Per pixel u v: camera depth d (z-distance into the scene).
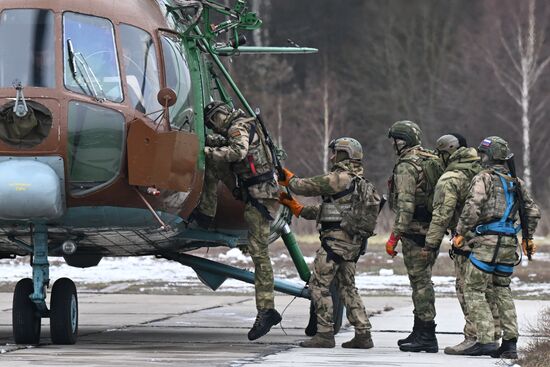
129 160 29.33
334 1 174.75
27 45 29.70
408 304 49.00
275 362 28.31
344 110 162.75
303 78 172.00
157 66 31.31
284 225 36.94
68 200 29.20
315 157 158.12
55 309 32.06
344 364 28.16
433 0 166.88
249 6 171.00
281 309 47.75
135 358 28.86
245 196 32.41
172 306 48.59
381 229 105.44
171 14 33.88
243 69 163.62
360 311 32.56
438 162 32.16
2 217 28.56
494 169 31.08
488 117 153.75
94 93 29.58
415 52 163.75
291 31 172.50
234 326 40.31
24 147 28.75
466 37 161.50
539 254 85.81
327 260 32.16
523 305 47.91
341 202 31.92
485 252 30.72
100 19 30.59
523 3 155.00
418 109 158.12
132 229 30.78
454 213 32.28
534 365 28.66
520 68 152.50
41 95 29.00
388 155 157.25
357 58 168.25
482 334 30.78
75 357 29.00
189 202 31.61
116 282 61.78
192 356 29.52
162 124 30.69
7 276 65.38
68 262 37.09
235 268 36.09
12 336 36.41
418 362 29.11
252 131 32.16
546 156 147.25
